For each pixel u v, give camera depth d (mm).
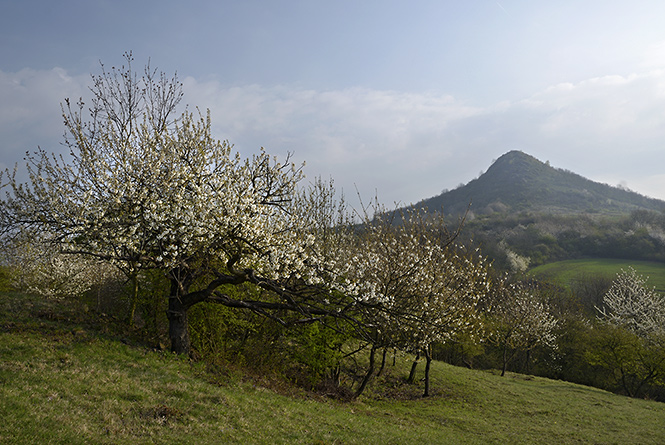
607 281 80000
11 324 16500
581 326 61594
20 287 31734
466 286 26641
